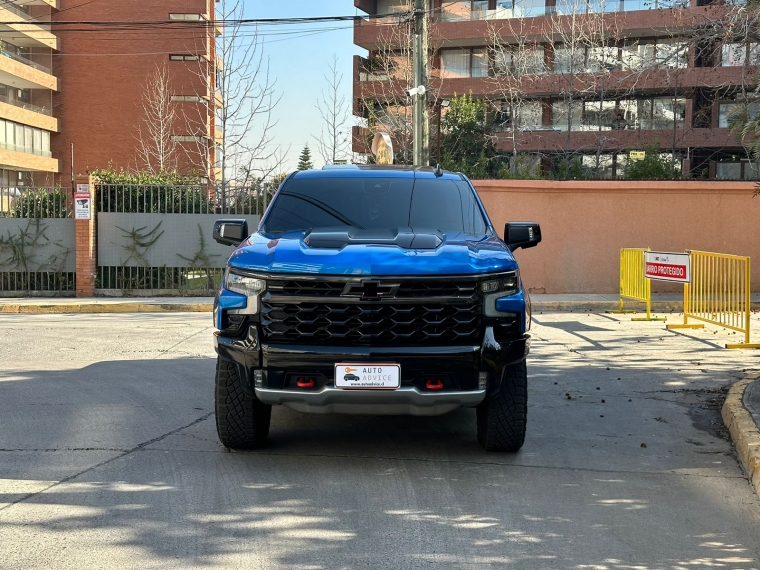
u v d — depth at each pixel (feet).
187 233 65.51
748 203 61.46
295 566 13.38
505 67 151.53
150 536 14.58
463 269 18.54
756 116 50.29
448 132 133.90
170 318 52.08
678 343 40.19
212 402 25.79
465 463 19.66
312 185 23.76
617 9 148.15
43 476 17.99
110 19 186.70
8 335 42.24
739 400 25.04
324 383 18.34
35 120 179.93
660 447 21.48
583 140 145.28
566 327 46.37
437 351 18.17
